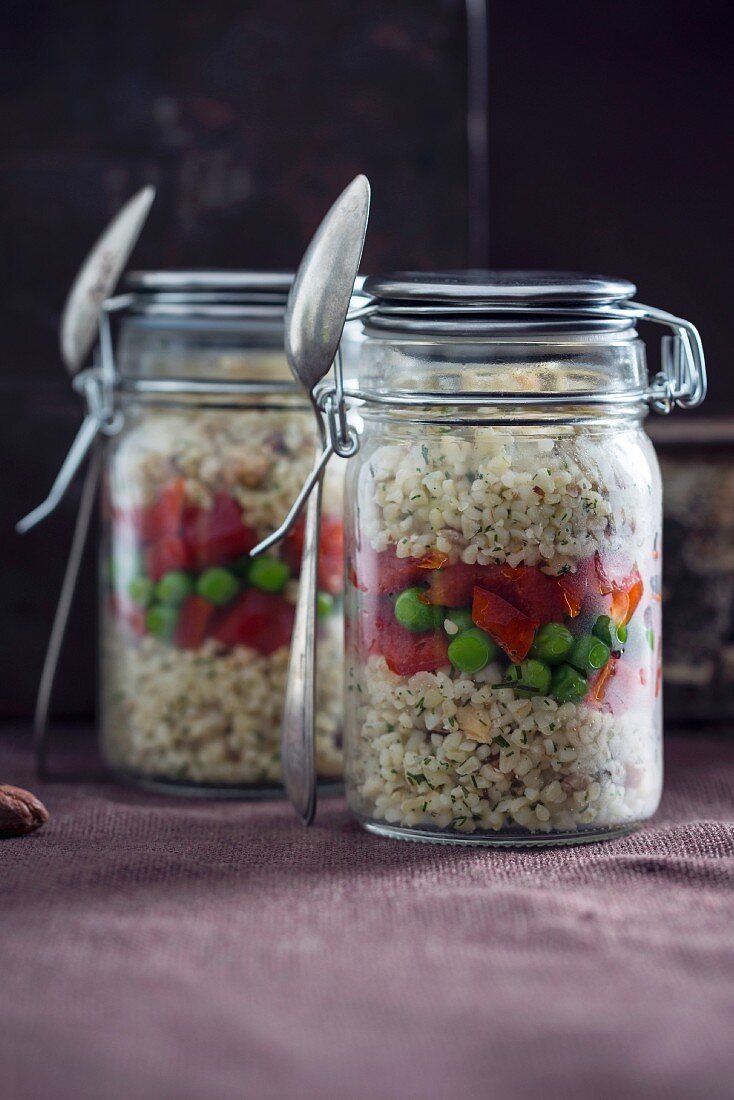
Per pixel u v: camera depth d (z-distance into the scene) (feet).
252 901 2.35
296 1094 1.69
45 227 3.79
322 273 2.58
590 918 2.25
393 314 2.63
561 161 4.01
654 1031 1.84
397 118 3.76
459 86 3.76
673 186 4.02
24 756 3.51
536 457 2.60
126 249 3.14
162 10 3.74
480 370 2.59
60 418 3.80
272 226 3.80
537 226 4.03
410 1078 1.73
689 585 3.60
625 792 2.71
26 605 3.84
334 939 2.17
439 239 3.79
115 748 3.22
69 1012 1.91
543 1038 1.83
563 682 2.60
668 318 2.73
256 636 3.04
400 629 2.64
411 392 2.61
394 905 2.32
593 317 2.61
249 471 3.01
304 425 3.04
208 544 3.03
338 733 3.09
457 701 2.61
